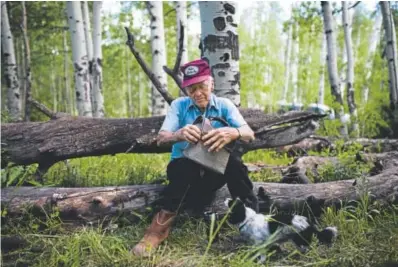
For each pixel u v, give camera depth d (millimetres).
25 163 4289
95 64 11922
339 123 8961
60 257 2914
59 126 4312
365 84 15555
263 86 21250
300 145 7293
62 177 4805
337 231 3219
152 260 2977
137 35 22922
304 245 3111
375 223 3424
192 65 3150
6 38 11414
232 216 3148
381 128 10000
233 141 3104
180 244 3293
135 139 4215
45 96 28578
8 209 3479
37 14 16297
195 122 3119
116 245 3045
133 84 31531
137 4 18031
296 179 4867
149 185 3734
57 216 3439
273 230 3078
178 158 3273
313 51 24297
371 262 2846
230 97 4875
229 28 4828
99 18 11828
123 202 3561
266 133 4277
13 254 3182
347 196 3730
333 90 10258
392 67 9578
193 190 3324
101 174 5316
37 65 24656
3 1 11305
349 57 11641
